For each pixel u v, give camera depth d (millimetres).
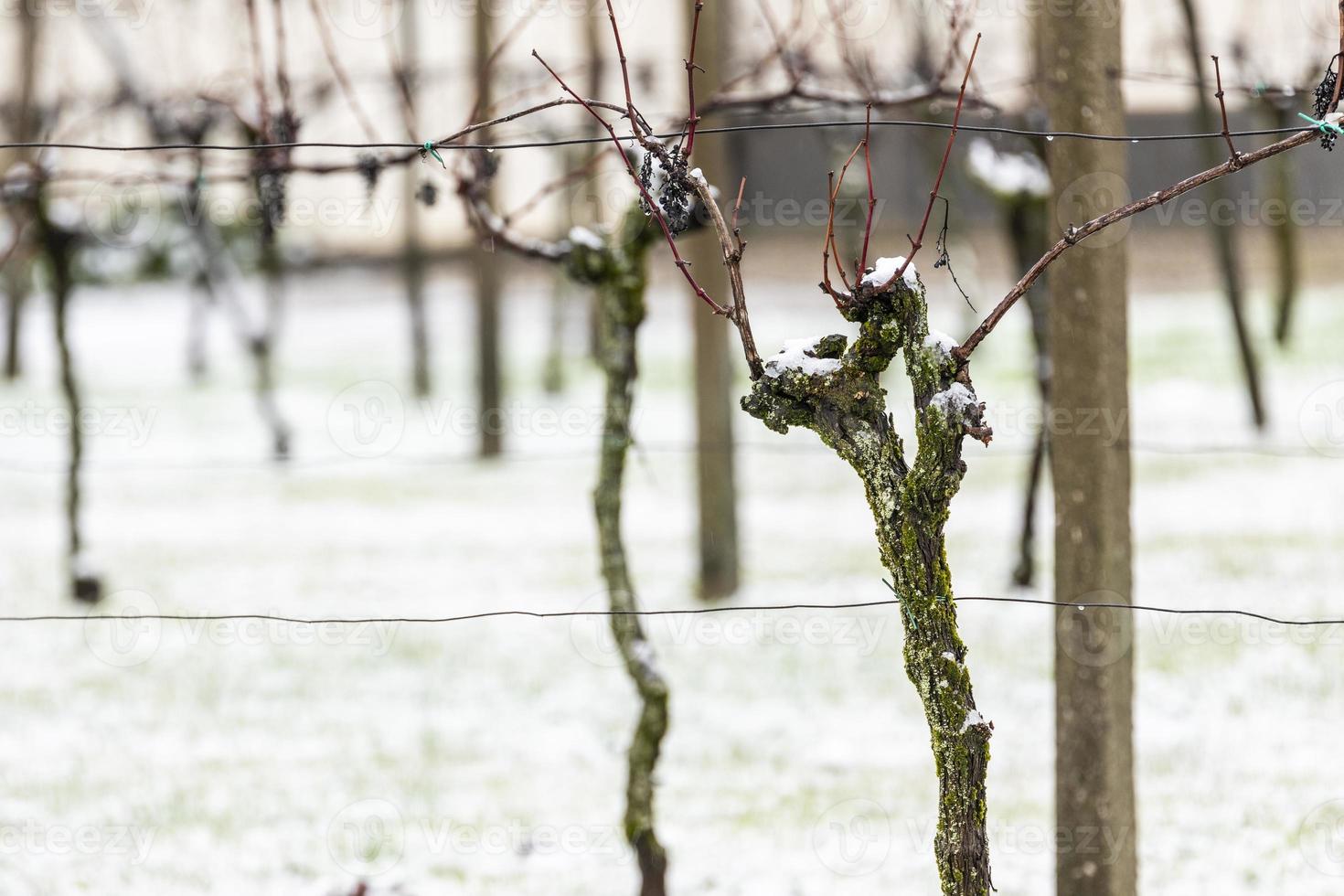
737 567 17266
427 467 28484
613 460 8242
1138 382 31016
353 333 47812
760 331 38281
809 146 27938
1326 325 35875
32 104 19250
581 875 9375
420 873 9445
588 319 41188
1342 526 18688
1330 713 11828
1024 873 8977
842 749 11805
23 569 19938
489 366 29047
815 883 9047
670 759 11766
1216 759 10969
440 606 17297
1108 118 6848
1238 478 22516
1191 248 48281
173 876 9422
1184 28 22078
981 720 5188
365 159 8305
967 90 9883
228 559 20375
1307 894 8516
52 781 11547
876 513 5285
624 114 6047
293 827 10352
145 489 26625
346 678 14484
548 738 12469
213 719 13227
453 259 51531
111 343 47844
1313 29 15500
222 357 44438
